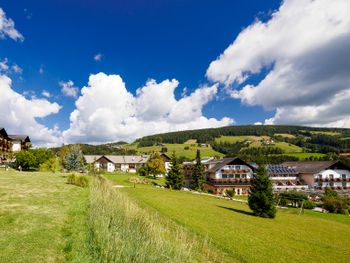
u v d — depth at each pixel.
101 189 24.75
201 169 71.88
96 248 10.38
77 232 12.02
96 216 13.94
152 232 12.74
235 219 28.52
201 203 38.91
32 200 18.27
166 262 10.07
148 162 88.44
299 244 20.81
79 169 53.59
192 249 15.12
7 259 8.66
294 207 51.06
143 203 31.22
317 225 31.33
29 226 12.13
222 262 14.77
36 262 8.70
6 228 11.62
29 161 56.31
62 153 65.62
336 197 56.12
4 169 51.69
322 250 19.86
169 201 36.62
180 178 64.06
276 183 80.19
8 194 19.98
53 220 13.50
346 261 17.80
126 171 107.00
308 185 79.19
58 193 22.45
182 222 23.14
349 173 78.94
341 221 39.25
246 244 18.97
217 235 20.36
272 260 16.36
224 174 75.31
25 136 85.81
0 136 68.62
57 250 9.88
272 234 23.30
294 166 91.12
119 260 9.41
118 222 13.31
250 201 34.72
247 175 76.00
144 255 9.91
